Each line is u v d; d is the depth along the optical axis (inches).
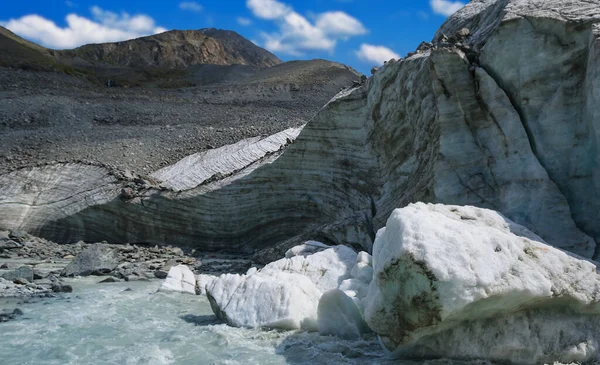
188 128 1185.4
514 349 247.3
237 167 841.5
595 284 254.4
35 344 302.0
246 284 354.6
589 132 339.0
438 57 391.9
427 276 229.9
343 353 280.5
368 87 582.2
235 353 286.8
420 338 254.7
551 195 339.9
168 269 563.8
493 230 259.4
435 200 387.5
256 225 704.4
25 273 489.7
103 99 1492.4
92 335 321.1
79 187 800.3
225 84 1995.6
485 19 468.1
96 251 576.1
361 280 346.9
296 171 668.1
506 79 374.9
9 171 840.3
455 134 390.3
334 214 621.6
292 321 321.7
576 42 348.2
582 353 251.3
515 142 362.6
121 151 1020.5
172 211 741.3
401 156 512.4
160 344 303.9
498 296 235.8
